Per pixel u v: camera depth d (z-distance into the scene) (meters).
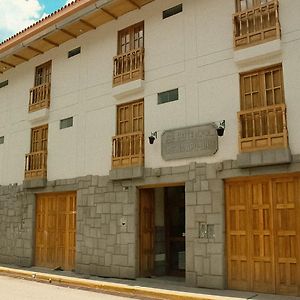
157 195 13.36
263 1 10.66
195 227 10.84
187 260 10.85
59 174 14.98
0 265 15.99
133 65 12.96
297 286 9.21
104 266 12.86
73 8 13.73
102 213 13.25
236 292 9.77
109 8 13.23
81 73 14.86
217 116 10.87
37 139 16.38
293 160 9.41
